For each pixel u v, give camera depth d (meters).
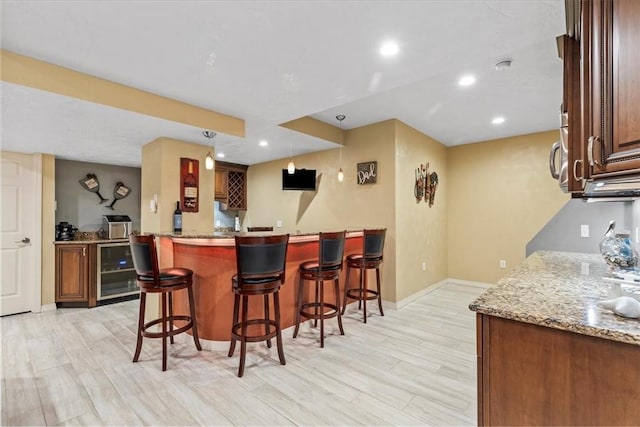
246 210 6.49
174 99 2.89
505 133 4.73
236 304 2.71
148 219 3.70
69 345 2.97
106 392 2.18
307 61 2.23
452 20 1.77
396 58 2.19
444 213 5.48
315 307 3.25
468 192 5.33
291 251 3.28
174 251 3.21
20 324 3.57
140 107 2.68
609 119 0.88
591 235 3.04
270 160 5.85
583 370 0.95
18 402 2.06
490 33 1.89
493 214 5.07
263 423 1.86
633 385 0.87
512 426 1.07
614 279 1.35
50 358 2.69
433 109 3.69
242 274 2.46
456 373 2.43
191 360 2.67
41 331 3.34
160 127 3.08
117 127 3.08
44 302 4.09
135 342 3.05
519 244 4.82
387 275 4.11
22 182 4.02
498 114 3.88
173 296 3.21
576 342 0.97
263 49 2.08
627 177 0.91
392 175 4.05
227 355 2.77
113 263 4.52
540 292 1.36
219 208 6.25
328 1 1.61
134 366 2.55
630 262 1.56
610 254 1.63
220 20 1.77
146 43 2.00
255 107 3.10
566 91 1.38
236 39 1.96
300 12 1.70
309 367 2.53
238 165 6.29
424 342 3.02
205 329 2.93
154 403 2.05
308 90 2.71
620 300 1.04
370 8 1.67
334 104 3.03
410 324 3.52
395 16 1.73
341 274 3.92
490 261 5.09
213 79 2.50
